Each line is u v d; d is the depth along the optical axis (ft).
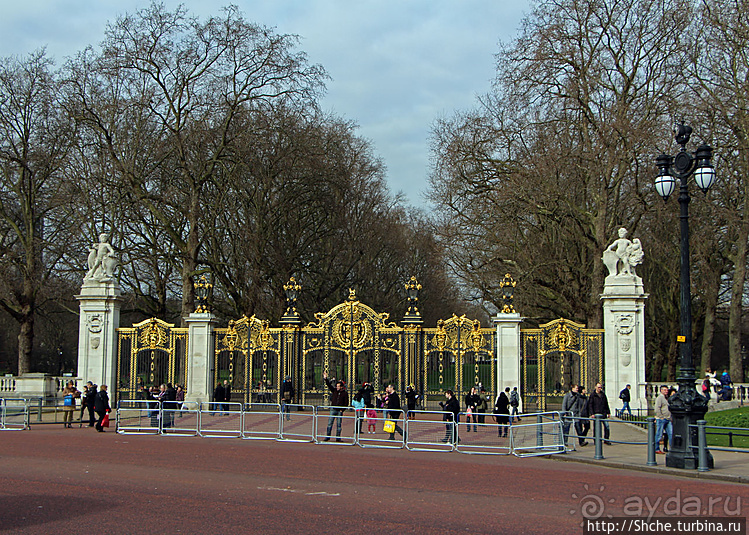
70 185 132.46
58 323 187.32
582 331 96.78
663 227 131.23
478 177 136.67
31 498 41.22
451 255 145.89
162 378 108.68
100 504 39.60
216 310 153.99
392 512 38.42
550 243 133.18
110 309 106.63
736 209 127.95
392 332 102.01
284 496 42.37
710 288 131.85
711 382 108.37
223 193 132.67
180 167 133.69
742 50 121.19
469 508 39.83
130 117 131.23
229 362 106.42
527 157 126.21
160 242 143.74
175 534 33.01
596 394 75.00
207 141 130.52
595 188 120.06
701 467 54.70
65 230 140.67
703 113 122.21
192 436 78.64
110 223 132.67
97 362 105.60
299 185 145.38
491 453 66.28
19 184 143.84
